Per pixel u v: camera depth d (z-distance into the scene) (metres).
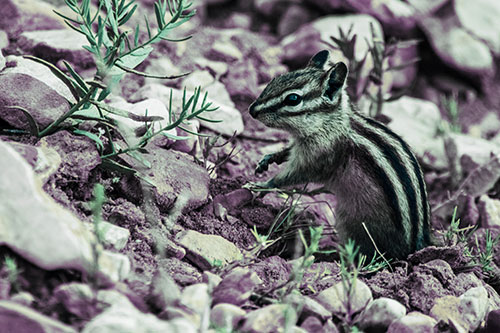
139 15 14.45
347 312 7.18
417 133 14.82
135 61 8.43
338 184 10.88
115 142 9.05
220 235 9.36
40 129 8.27
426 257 9.35
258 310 6.75
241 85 13.48
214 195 10.17
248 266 8.29
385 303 7.32
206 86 12.99
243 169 11.72
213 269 7.90
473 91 18.02
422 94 17.52
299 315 7.09
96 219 6.71
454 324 7.35
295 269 7.43
